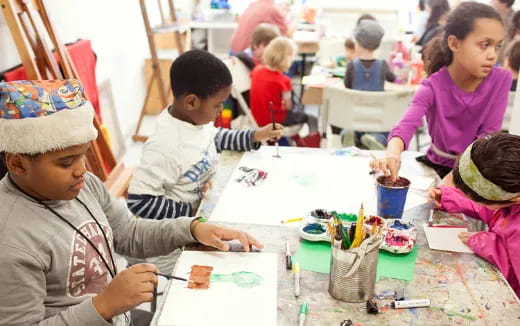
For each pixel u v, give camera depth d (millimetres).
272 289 906
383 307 865
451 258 1025
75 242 895
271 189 1336
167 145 1343
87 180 1047
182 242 1066
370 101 2371
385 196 1150
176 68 1339
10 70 1927
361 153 1611
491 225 1146
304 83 2941
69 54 2236
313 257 1018
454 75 1567
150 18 4047
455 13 1517
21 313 784
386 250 1043
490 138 975
